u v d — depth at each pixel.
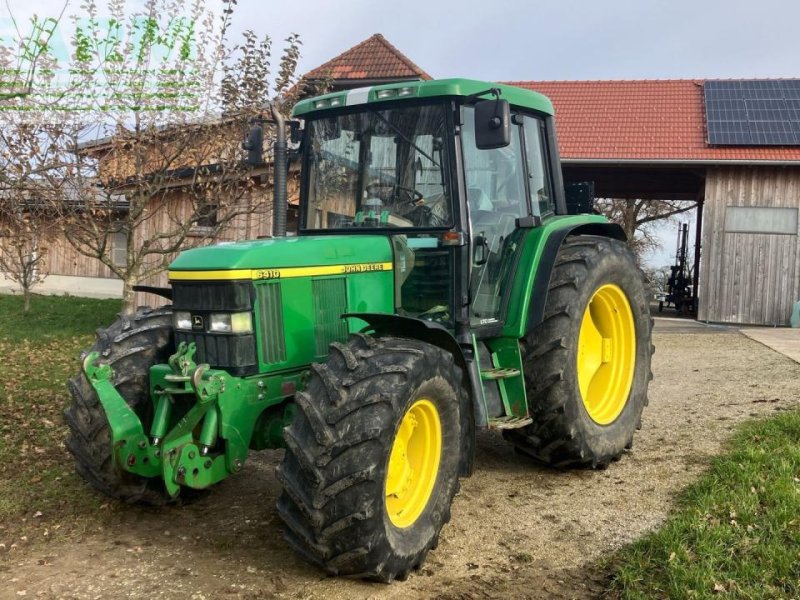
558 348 4.57
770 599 3.11
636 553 3.58
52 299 17.31
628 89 17.44
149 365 4.04
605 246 5.05
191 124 9.74
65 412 4.12
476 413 4.11
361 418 3.22
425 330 3.74
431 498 3.67
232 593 3.33
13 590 3.38
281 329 3.82
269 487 4.78
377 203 4.47
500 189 4.76
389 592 3.36
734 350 9.70
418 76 14.72
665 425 5.82
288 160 5.10
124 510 4.34
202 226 12.23
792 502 3.89
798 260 14.37
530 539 3.92
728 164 14.20
